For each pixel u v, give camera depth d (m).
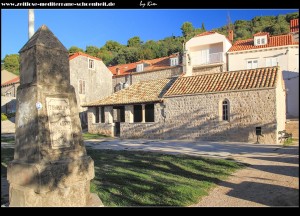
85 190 6.05
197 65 36.78
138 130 25.52
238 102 20.33
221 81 22.30
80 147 6.31
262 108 19.39
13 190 5.74
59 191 5.59
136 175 9.15
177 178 8.84
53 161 5.66
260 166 10.84
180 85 24.39
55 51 6.24
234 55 34.62
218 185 8.18
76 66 35.19
